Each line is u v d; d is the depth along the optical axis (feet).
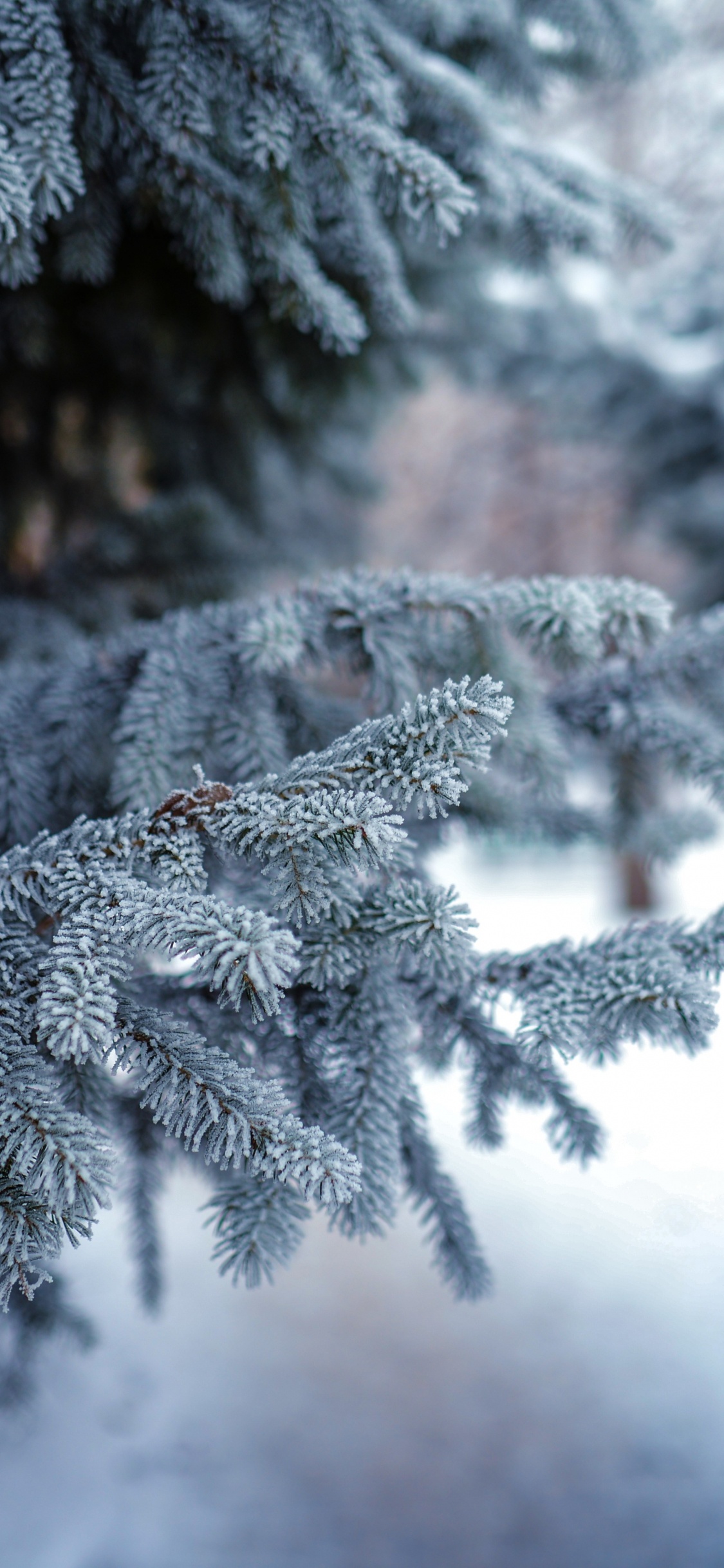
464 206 3.22
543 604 3.35
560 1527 6.26
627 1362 7.82
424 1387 7.84
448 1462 6.93
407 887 2.97
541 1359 8.05
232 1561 6.00
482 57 4.88
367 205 3.73
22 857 2.87
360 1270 10.02
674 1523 6.23
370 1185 2.86
